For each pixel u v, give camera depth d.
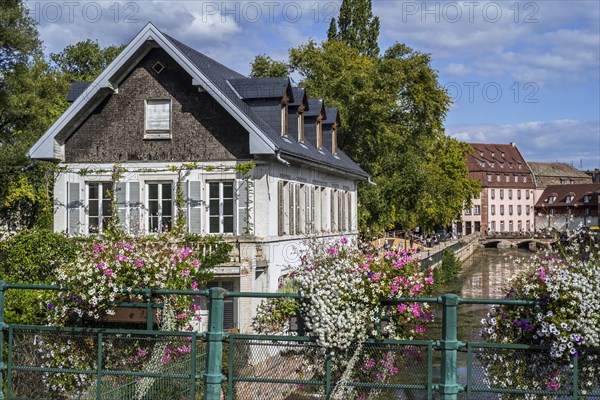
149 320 9.96
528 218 149.88
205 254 21.47
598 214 133.12
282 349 8.97
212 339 8.91
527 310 8.68
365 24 63.59
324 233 31.16
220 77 27.14
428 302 9.15
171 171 23.91
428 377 8.50
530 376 8.48
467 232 142.38
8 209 41.38
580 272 8.54
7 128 38.75
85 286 10.04
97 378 9.41
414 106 49.25
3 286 9.98
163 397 9.38
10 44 34.53
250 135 22.84
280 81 26.44
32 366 9.79
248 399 9.02
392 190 47.62
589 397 8.29
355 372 8.85
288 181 25.77
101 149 24.44
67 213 24.56
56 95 41.66
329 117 35.53
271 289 23.52
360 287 8.95
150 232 23.89
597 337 8.10
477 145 146.88
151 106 24.20
